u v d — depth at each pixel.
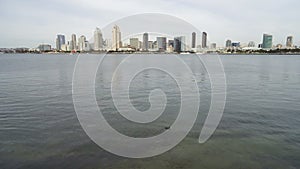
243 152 9.01
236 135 10.71
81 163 8.16
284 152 8.97
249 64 68.94
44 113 14.16
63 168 7.83
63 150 9.14
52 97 18.86
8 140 10.04
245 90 22.86
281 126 11.86
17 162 8.19
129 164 8.14
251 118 13.29
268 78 33.84
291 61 88.44
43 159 8.41
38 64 62.75
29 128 11.52
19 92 21.17
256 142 9.90
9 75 36.94
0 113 14.09
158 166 8.03
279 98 18.89
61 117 13.38
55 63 65.50
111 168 7.88
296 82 29.30
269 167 7.90
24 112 14.34
